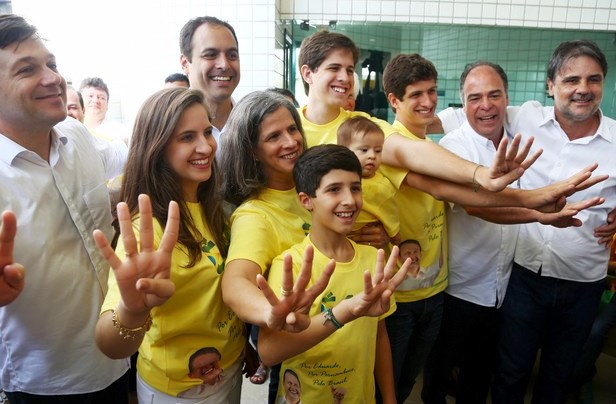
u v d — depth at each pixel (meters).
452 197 1.15
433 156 1.13
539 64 3.52
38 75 0.99
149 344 0.98
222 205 1.15
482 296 1.58
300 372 1.05
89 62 3.42
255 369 1.29
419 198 1.36
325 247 1.03
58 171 1.12
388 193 1.26
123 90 3.45
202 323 0.98
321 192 0.98
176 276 0.92
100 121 3.10
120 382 1.29
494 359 1.75
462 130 1.59
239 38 3.25
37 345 1.08
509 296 1.61
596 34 3.45
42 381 1.11
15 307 1.04
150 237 0.72
